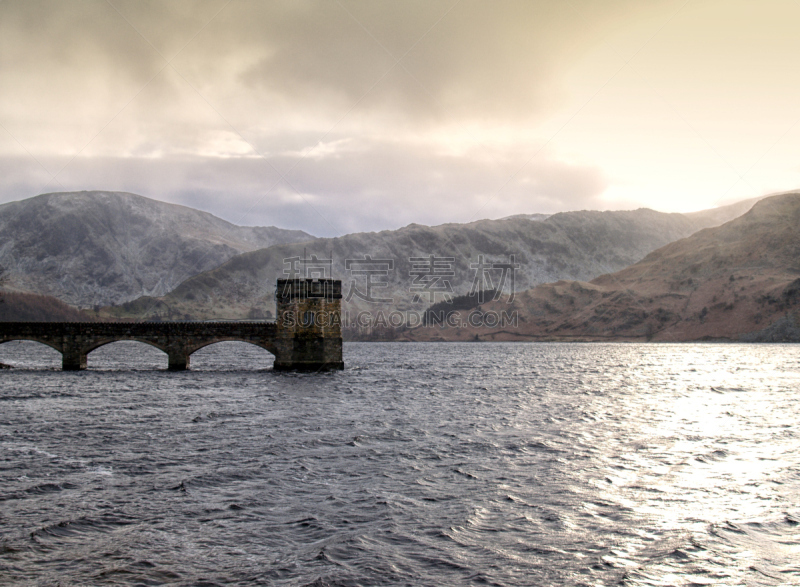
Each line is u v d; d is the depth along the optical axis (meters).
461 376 108.44
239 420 51.34
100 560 21.03
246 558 21.38
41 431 45.09
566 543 22.94
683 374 113.00
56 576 19.69
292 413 55.97
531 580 19.86
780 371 120.44
